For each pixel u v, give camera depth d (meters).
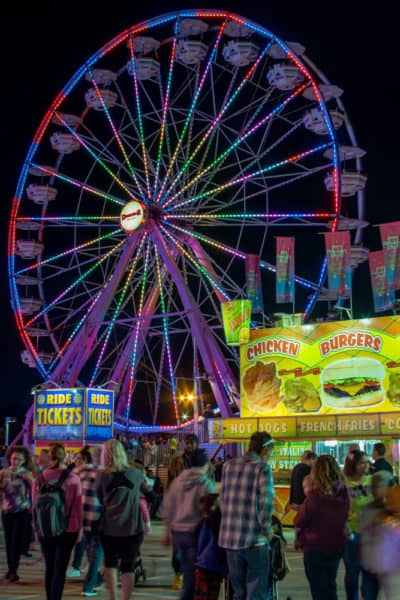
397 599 5.57
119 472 9.81
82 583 12.89
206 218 36.41
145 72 38.97
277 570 8.80
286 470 22.77
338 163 33.78
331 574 8.52
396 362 21.67
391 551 5.66
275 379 23.42
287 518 21.98
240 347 24.28
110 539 9.74
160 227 37.19
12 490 13.14
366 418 21.39
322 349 22.84
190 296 36.16
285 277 31.03
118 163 38.38
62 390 28.02
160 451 32.28
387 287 27.19
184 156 38.19
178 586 12.39
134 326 38.56
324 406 22.53
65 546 10.28
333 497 8.53
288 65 35.44
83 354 37.41
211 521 8.84
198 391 36.56
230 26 37.69
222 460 28.25
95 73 39.69
